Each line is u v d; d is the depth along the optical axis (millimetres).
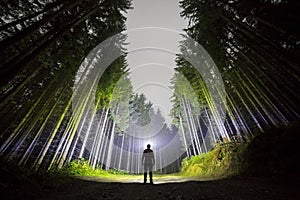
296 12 6934
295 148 7086
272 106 11430
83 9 10812
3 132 8922
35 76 11539
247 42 10164
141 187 7305
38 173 8008
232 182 7176
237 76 14289
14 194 4984
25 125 11430
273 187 5559
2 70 5539
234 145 14078
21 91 11141
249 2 8656
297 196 4434
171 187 6855
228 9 11367
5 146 9469
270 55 8180
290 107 9359
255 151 9008
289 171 6492
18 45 7973
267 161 7859
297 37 6855
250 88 13984
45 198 5062
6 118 9961
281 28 7219
